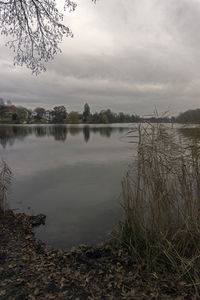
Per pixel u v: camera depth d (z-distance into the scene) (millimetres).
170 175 3795
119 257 3701
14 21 5395
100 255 3893
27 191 8789
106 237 4914
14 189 9078
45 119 119062
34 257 3691
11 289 2811
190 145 3709
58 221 5887
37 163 15758
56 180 10680
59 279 3057
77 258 3752
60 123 118750
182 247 3504
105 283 3008
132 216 3949
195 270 3031
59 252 3969
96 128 81625
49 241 4738
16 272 3193
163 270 3223
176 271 3189
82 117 124062
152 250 3465
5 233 4777
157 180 3637
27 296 2691
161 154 3760
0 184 6027
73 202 7496
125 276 3172
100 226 5551
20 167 14180
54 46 6129
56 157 18703
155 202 3598
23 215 6027
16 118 105062
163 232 3549
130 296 2740
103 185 9719
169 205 3688
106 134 52375
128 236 3957
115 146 27594
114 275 3199
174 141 3781
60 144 30391
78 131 64250
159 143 3768
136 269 3340
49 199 7797
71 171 12977
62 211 6641
